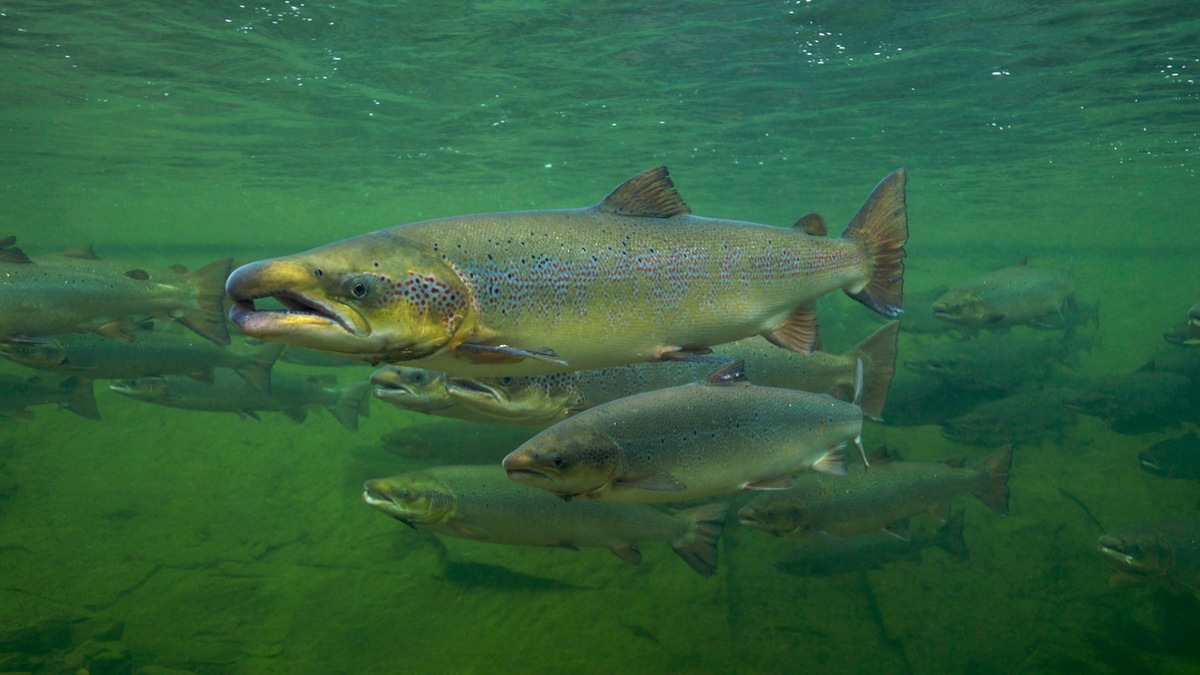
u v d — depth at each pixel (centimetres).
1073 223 1391
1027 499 230
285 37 343
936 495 166
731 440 116
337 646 174
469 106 477
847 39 334
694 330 100
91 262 180
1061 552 203
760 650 168
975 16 302
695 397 117
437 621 182
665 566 197
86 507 236
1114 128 521
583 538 144
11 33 341
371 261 78
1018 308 295
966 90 423
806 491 156
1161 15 297
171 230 1869
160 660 169
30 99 469
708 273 100
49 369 193
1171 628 168
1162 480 248
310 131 564
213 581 200
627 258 94
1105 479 250
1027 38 330
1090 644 165
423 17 314
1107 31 318
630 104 468
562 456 103
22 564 204
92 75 411
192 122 536
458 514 142
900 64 373
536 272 88
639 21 316
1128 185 829
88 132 577
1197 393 280
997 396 278
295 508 241
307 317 74
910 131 541
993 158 653
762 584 191
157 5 304
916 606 182
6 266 166
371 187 909
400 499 140
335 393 245
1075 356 331
